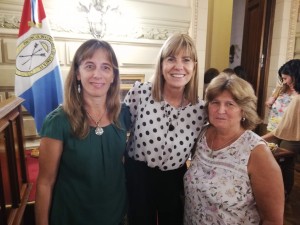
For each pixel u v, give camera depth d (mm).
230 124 1026
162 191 1219
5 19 1879
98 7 2078
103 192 1022
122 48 2271
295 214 2295
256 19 3572
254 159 952
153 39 2363
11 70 1960
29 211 1227
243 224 999
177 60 1120
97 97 998
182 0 2445
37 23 1811
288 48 3301
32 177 1480
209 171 1040
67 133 952
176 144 1157
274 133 2371
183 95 1219
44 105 1847
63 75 2117
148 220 1224
